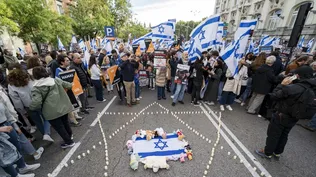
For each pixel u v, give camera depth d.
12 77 2.96
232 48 4.43
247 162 2.94
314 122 3.97
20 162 2.61
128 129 4.07
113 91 7.32
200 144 3.48
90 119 4.60
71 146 3.36
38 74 2.70
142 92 7.21
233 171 2.74
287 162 2.95
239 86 5.08
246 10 28.09
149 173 2.69
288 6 19.55
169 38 7.95
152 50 8.60
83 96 4.88
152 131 3.81
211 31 5.29
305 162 2.95
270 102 3.78
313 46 15.14
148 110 5.24
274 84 4.57
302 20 4.88
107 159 3.00
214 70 5.59
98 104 5.76
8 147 2.05
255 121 4.53
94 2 19.78
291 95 2.36
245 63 5.07
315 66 3.88
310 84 2.33
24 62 5.45
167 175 2.65
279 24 20.88
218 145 3.43
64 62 4.05
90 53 7.43
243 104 5.74
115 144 3.46
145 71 7.40
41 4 10.19
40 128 3.41
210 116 4.83
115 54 7.06
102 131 3.96
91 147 3.36
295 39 5.19
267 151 2.92
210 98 6.04
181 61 5.45
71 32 13.57
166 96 6.65
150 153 3.15
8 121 2.44
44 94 2.74
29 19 9.43
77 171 2.74
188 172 2.71
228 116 4.84
